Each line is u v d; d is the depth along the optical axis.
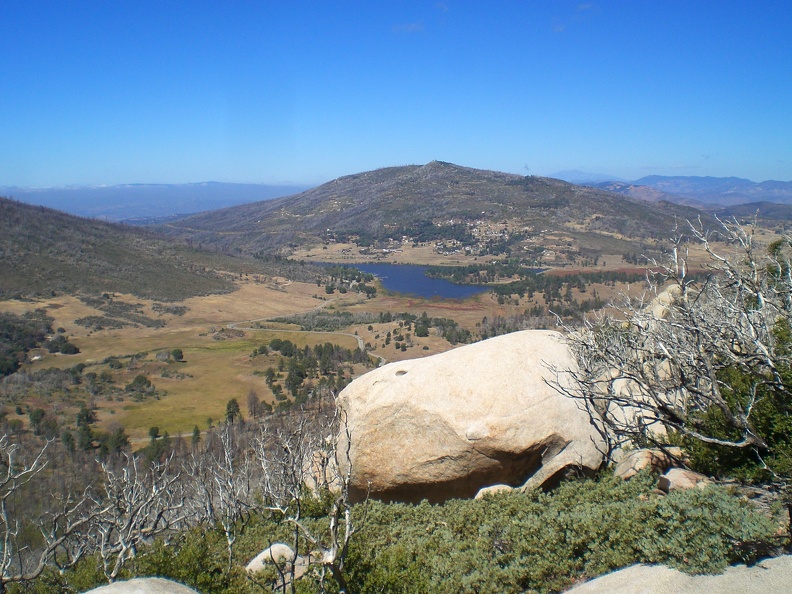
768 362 6.15
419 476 8.30
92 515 7.88
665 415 7.57
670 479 6.73
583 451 7.95
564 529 5.80
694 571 4.89
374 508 7.81
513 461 7.99
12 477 8.09
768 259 7.99
